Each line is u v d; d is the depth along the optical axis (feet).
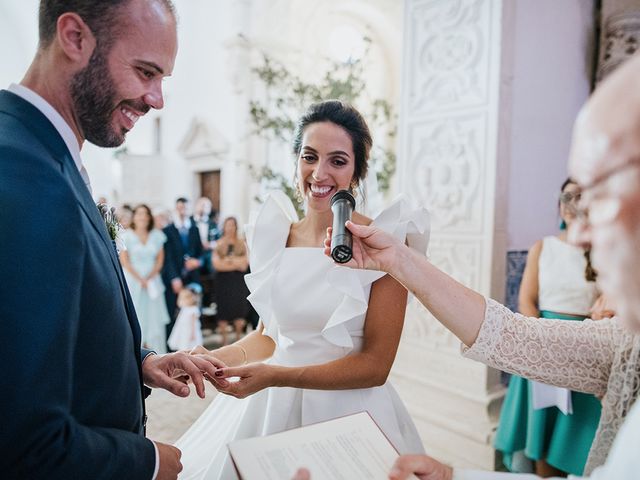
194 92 30.53
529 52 10.02
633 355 3.06
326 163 4.36
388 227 4.19
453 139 10.05
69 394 2.30
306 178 4.50
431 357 10.39
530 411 7.43
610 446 3.14
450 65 10.08
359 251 3.48
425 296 3.46
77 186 2.73
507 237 9.84
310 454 2.60
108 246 2.98
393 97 17.87
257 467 2.46
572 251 7.40
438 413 9.83
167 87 33.22
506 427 7.88
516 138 9.82
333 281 4.06
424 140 10.65
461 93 9.90
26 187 2.26
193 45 30.32
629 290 1.41
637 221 1.32
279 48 21.58
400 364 11.07
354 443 2.72
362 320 4.33
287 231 4.75
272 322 4.71
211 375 3.89
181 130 32.24
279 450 2.60
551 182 10.88
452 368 9.96
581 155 1.40
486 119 9.46
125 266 15.69
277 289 4.47
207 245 24.35
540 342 3.41
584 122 1.40
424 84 10.62
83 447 2.31
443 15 10.16
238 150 24.56
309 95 16.47
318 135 4.34
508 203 9.78
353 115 4.44
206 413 5.23
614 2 11.60
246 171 24.36
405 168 11.06
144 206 16.29
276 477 2.40
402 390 10.64
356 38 17.39
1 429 2.08
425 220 4.42
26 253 2.14
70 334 2.29
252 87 23.71
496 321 3.46
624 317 1.51
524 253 10.25
